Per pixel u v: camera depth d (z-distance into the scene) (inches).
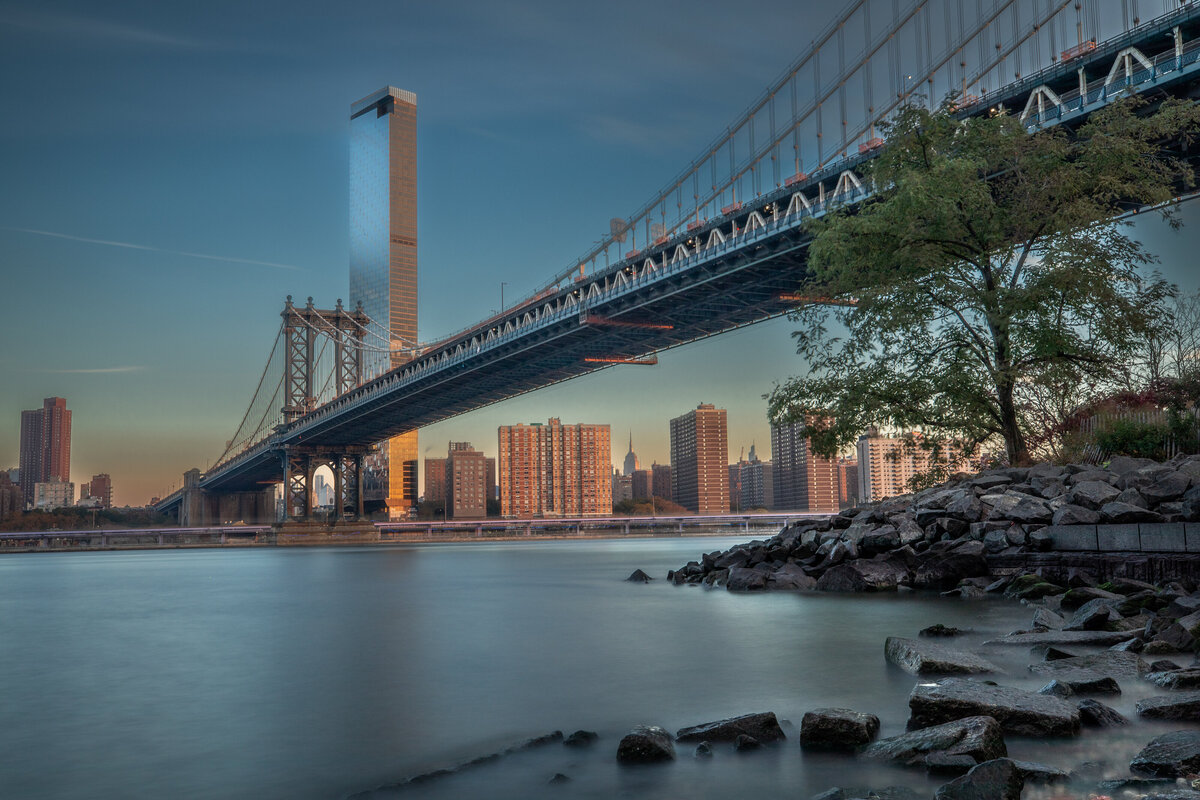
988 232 913.5
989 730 227.1
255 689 362.3
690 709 301.9
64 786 231.9
